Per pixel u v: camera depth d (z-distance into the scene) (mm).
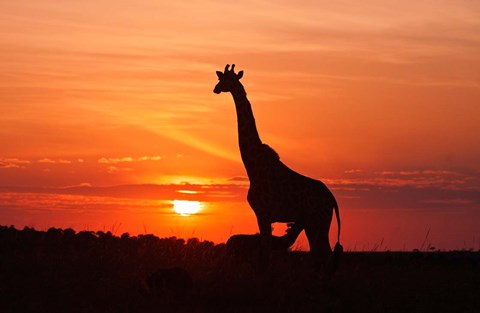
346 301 37562
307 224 44844
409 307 36781
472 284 43531
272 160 45656
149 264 46062
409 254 58344
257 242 46031
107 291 38750
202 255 48875
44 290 38250
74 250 48188
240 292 38594
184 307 36312
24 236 51750
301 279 42281
